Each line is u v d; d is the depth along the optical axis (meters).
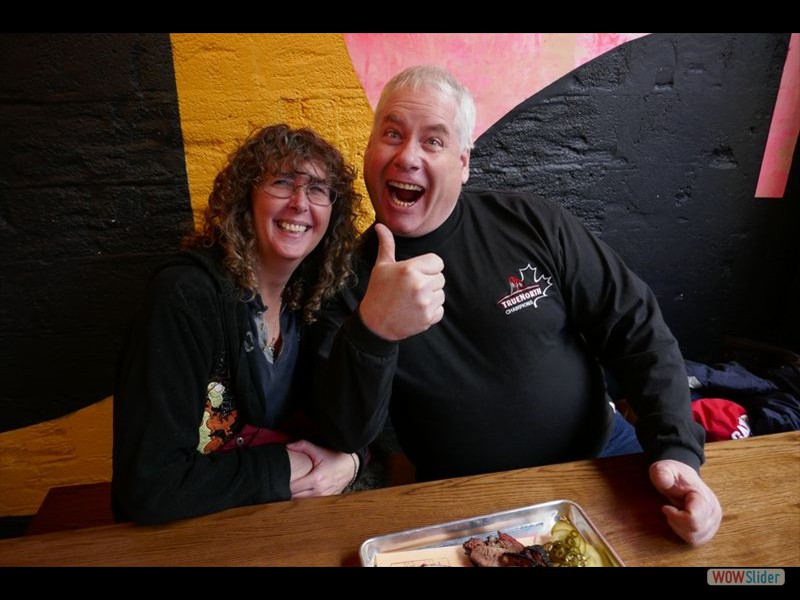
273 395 1.11
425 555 0.78
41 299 1.50
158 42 1.38
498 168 1.71
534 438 1.18
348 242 1.10
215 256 0.98
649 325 1.20
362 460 1.12
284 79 1.48
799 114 1.86
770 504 0.88
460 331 1.17
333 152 1.02
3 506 1.66
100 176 1.44
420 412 1.16
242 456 0.96
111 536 0.83
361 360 0.88
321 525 0.85
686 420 1.03
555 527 0.81
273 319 1.11
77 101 1.38
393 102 1.12
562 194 1.79
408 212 1.16
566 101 1.69
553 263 1.23
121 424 0.88
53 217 1.45
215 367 1.00
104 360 1.59
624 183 1.82
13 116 1.35
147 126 1.43
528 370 1.17
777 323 2.15
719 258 2.00
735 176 1.90
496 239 1.22
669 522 0.82
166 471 0.87
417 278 0.83
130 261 1.52
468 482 0.94
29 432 1.61
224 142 1.50
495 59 1.60
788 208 1.99
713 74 1.76
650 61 1.71
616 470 0.96
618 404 1.86
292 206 0.96
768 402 1.62
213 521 0.86
